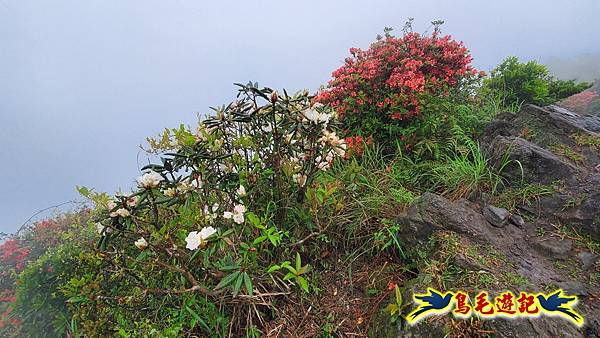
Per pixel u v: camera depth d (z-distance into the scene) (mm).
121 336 2014
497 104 4293
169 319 2000
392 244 2527
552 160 2748
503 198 2744
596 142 2934
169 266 1818
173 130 2379
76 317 2248
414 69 3805
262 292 2117
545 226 2432
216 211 2066
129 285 2232
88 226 2973
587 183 2568
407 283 2168
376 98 3605
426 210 2418
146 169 1936
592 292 1909
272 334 2059
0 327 2625
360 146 3328
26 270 2652
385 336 1945
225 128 2297
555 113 3377
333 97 3820
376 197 2771
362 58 4172
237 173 2203
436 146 3244
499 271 2020
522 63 4859
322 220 2488
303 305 2193
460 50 4125
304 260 2434
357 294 2320
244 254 1902
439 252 2188
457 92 4258
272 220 2326
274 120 2111
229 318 2082
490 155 3107
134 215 1934
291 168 2309
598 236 2246
